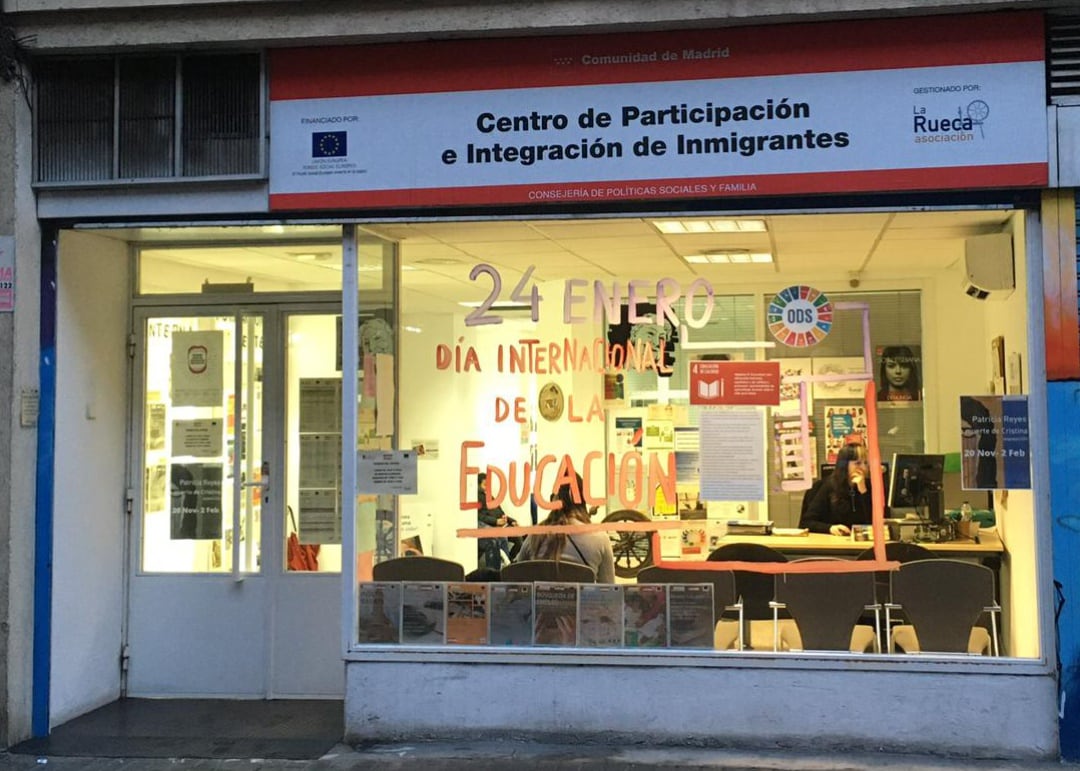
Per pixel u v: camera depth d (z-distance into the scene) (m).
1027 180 5.33
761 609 5.90
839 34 5.48
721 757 5.45
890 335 6.16
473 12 5.64
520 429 6.18
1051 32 5.38
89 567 6.50
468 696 5.82
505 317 6.24
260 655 6.74
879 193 5.50
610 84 5.67
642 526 6.05
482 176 5.77
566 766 5.34
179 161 6.00
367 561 6.08
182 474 6.89
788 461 6.07
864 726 5.52
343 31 5.75
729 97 5.57
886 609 5.83
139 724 6.21
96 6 5.83
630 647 5.95
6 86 6.04
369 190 5.86
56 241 6.19
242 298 6.88
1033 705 5.38
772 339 6.17
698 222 5.80
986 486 5.65
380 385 6.20
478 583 6.05
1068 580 5.34
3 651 5.88
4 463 5.95
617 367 6.19
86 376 6.48
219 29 5.84
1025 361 5.54
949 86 5.39
